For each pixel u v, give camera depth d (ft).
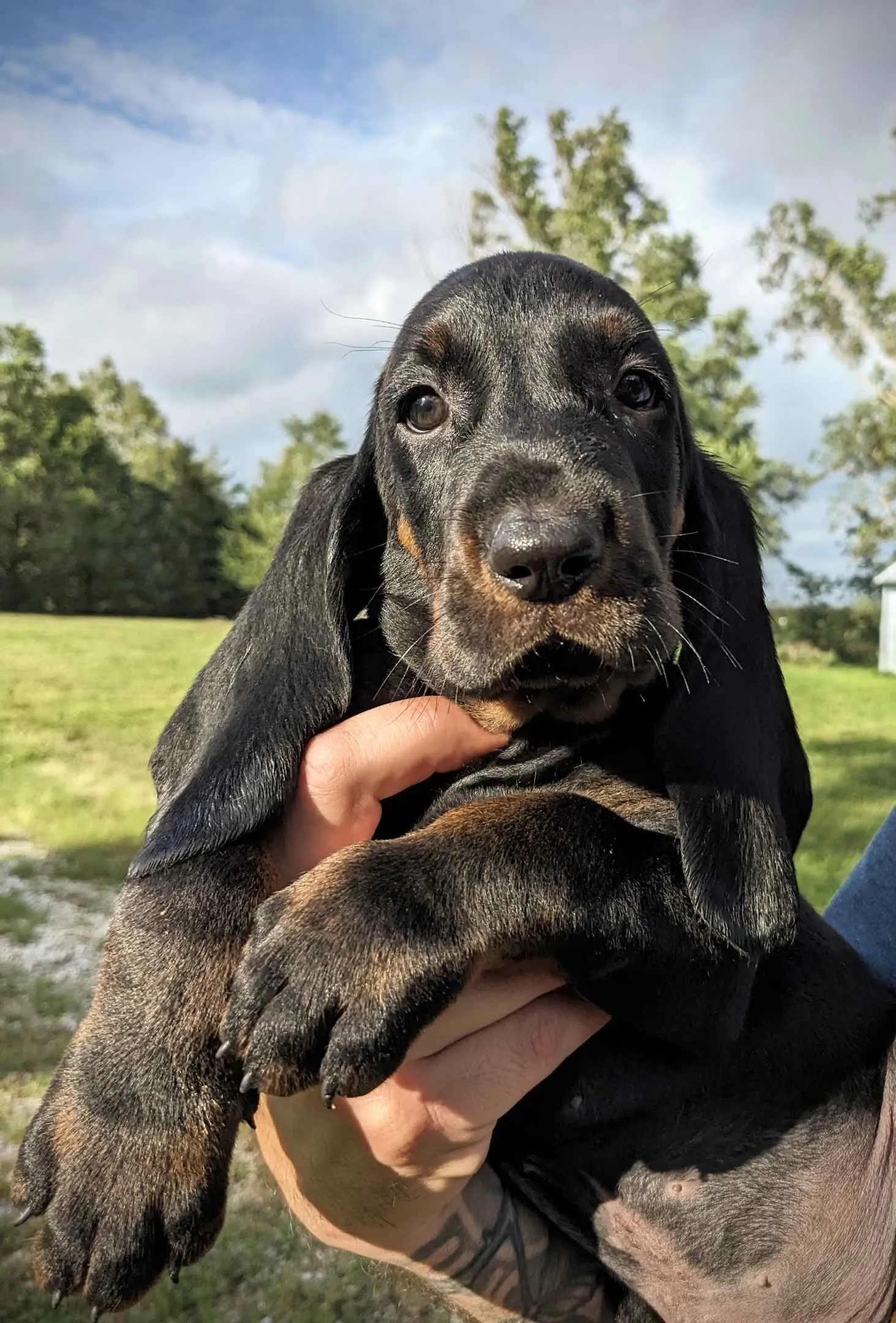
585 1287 0.95
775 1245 0.91
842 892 1.18
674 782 0.86
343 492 0.99
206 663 0.99
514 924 0.72
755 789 0.89
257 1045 0.67
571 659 0.79
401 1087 0.73
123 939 0.76
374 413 1.05
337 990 0.67
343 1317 1.61
